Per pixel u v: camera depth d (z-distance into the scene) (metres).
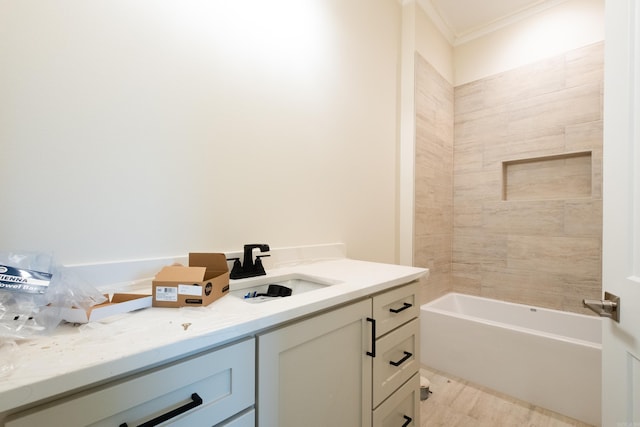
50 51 0.76
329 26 1.59
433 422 1.54
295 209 1.40
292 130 1.39
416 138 2.20
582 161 2.20
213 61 1.09
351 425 0.91
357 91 1.78
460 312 2.62
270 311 0.69
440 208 2.56
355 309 0.92
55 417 0.41
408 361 1.18
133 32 0.90
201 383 0.57
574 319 2.10
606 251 0.78
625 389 0.72
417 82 2.20
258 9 1.24
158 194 0.95
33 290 0.56
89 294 0.68
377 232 1.96
